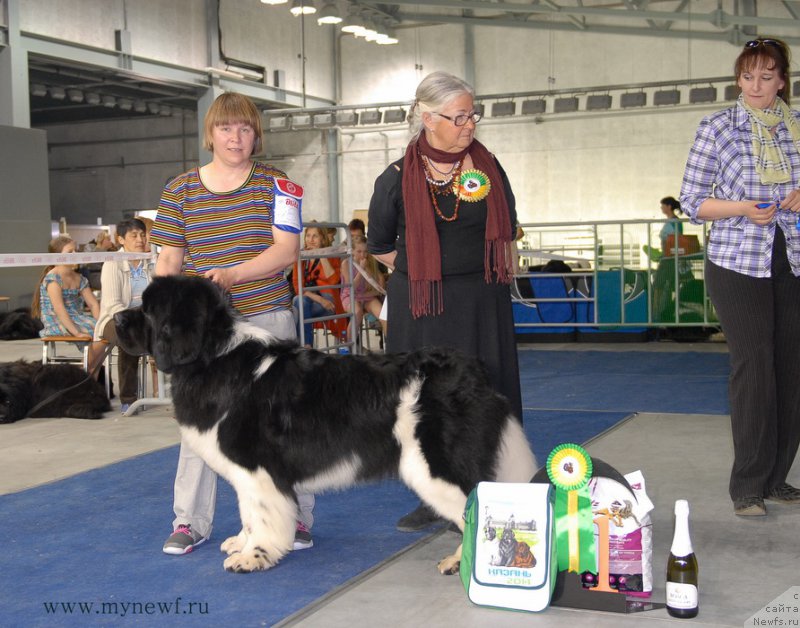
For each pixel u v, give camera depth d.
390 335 3.87
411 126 3.74
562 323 12.11
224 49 20.77
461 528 3.29
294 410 3.32
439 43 23.00
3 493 4.96
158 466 5.54
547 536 3.04
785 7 19.66
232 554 3.67
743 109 4.04
